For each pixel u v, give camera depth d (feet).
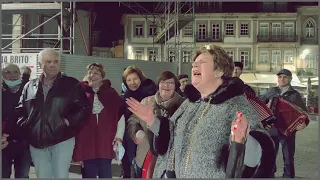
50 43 44.70
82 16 45.21
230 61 8.29
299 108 19.11
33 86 14.19
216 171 7.57
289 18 132.05
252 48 132.98
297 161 28.12
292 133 19.81
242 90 7.93
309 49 130.31
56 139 13.82
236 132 7.09
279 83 21.38
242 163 7.06
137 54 132.77
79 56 31.96
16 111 14.43
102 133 15.44
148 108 9.00
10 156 15.89
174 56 60.64
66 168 14.14
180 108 8.96
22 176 16.21
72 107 14.08
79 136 15.29
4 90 15.29
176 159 8.30
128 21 132.36
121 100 16.14
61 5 36.60
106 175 15.66
